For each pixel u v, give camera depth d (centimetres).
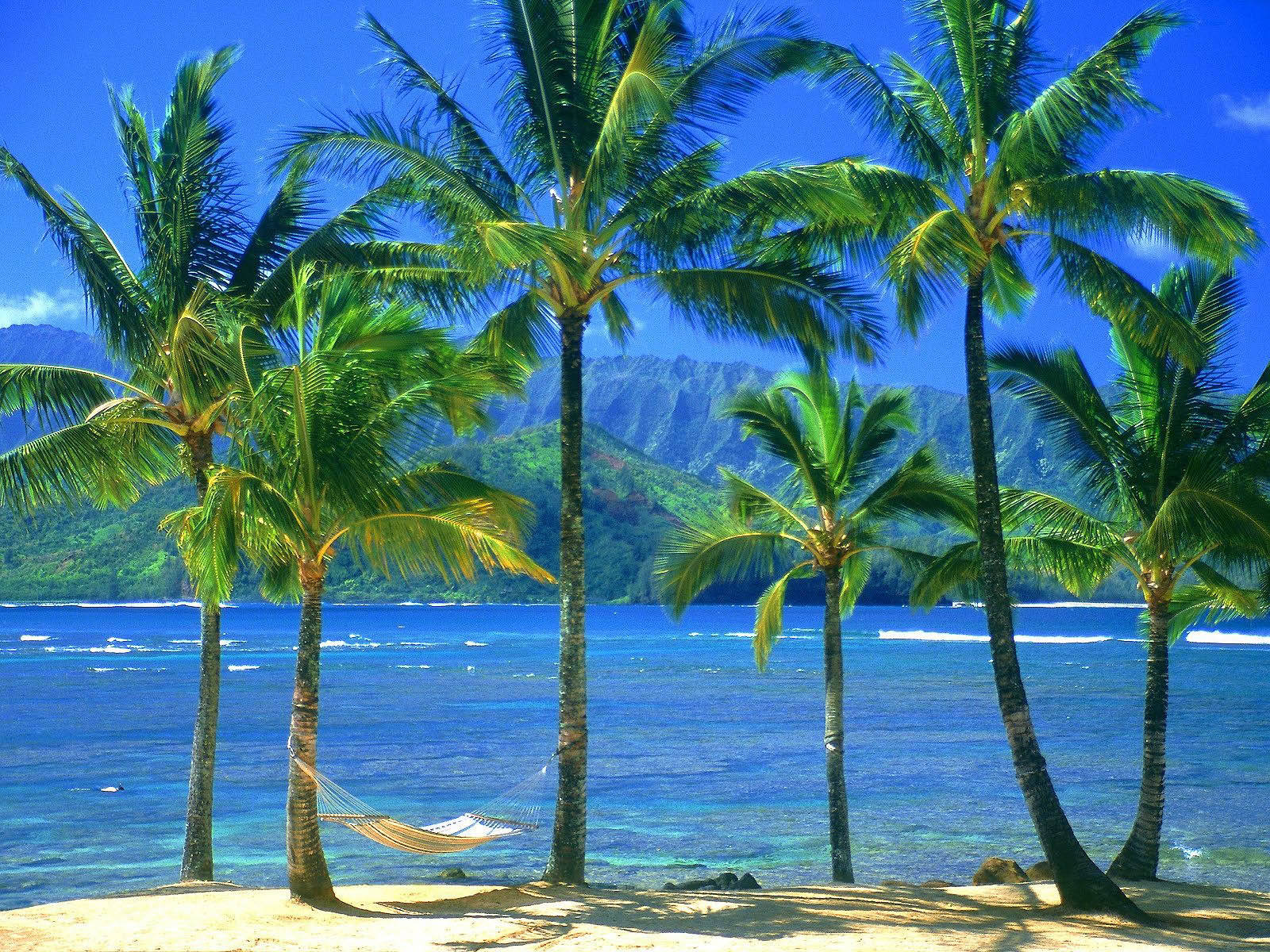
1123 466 1338
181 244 1388
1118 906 1088
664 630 15638
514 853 2152
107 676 6888
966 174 1141
